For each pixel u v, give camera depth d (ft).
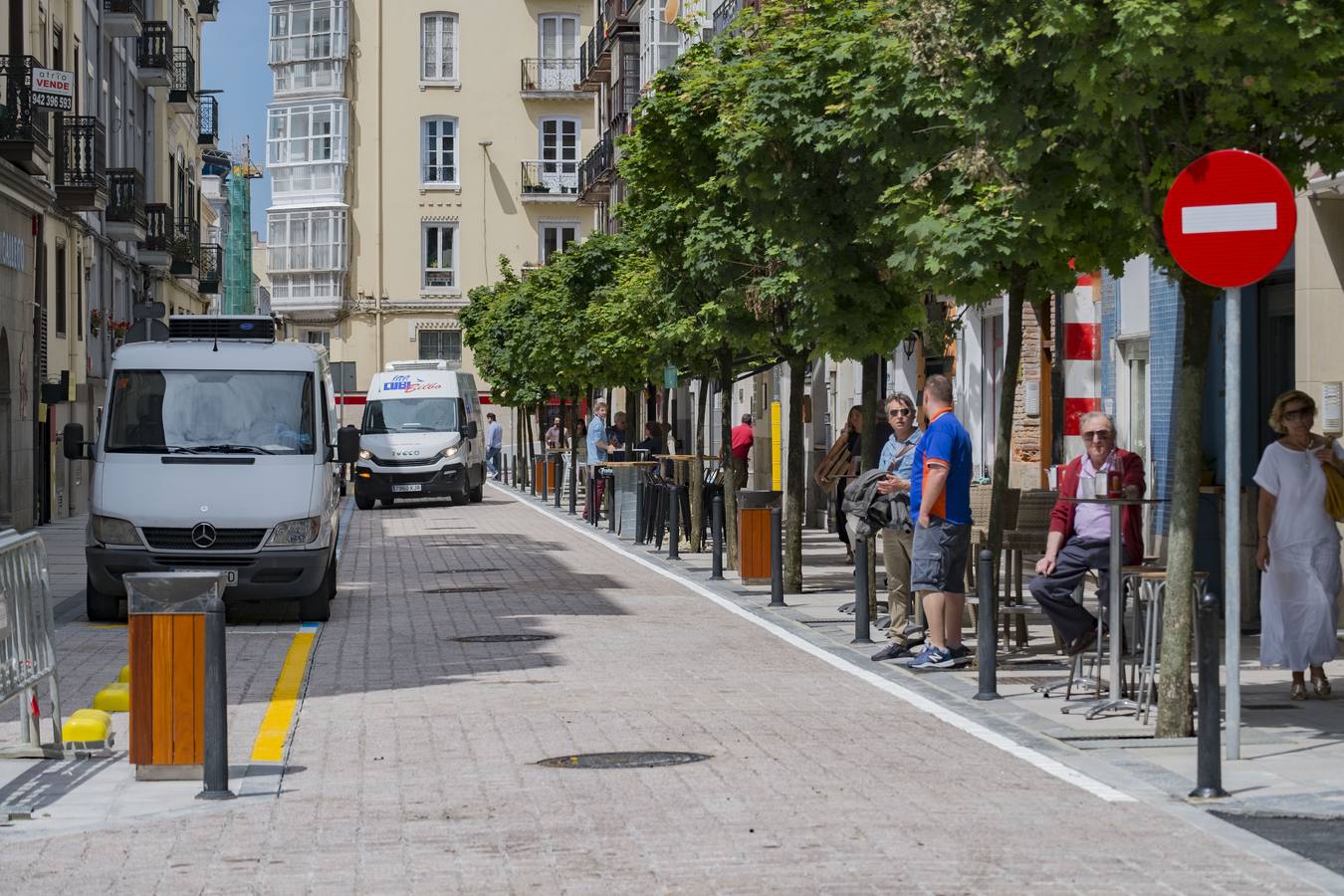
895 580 58.18
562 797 35.19
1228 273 38.27
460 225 297.74
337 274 295.28
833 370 137.49
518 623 70.44
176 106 219.41
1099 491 47.52
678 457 120.67
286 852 30.94
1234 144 41.01
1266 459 48.98
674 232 91.45
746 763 38.93
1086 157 41.39
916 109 53.57
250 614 75.72
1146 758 39.47
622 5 252.01
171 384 74.49
